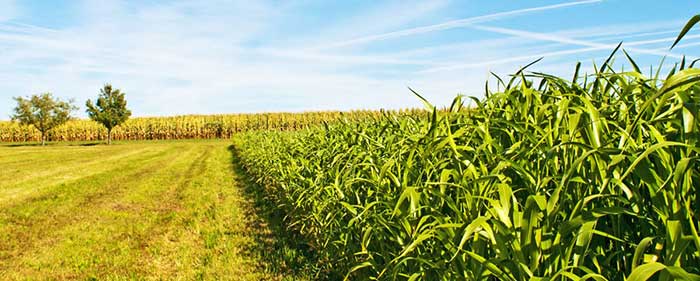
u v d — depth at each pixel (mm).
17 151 35844
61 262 6062
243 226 7527
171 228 7797
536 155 1815
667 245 1180
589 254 1494
